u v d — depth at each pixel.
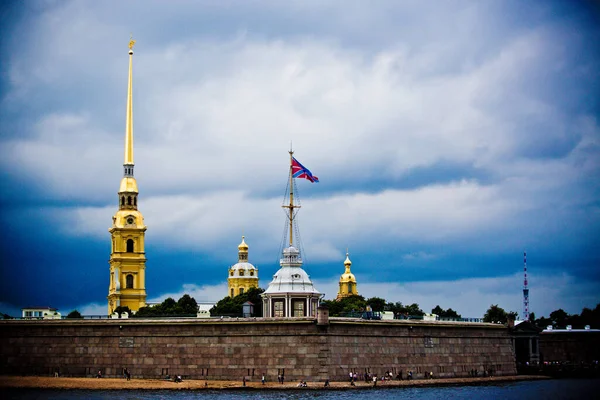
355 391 194.38
